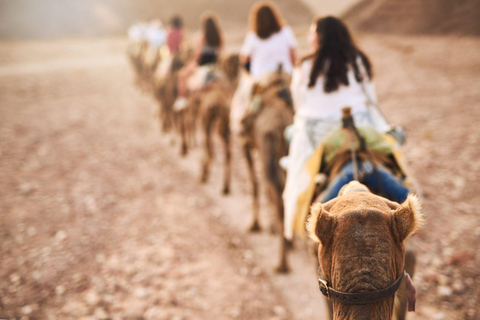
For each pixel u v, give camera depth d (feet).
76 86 56.80
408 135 27.66
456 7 70.28
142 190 24.14
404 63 49.96
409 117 30.83
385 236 6.10
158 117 41.63
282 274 16.40
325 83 10.96
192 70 28.07
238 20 165.37
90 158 29.17
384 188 8.77
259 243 18.81
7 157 28.94
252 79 17.81
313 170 10.09
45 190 23.80
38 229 19.60
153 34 49.42
